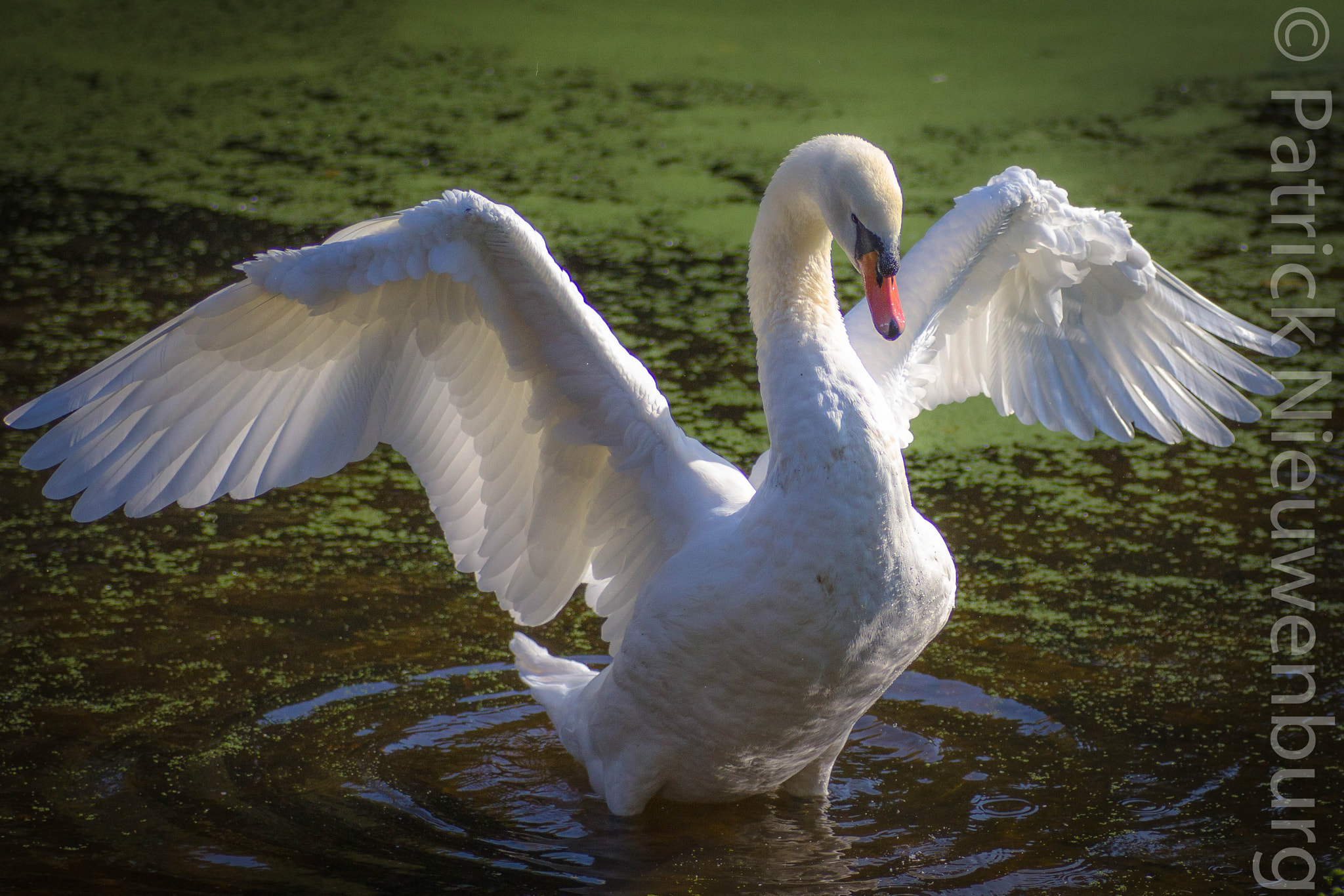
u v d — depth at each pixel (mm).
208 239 14234
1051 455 11117
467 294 6242
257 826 6434
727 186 15898
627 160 16578
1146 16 22719
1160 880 6148
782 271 6488
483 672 8062
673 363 12117
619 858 6312
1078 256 7473
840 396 6055
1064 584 9102
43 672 7754
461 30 21688
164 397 6102
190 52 20344
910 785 7031
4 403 10672
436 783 6957
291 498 10172
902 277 7457
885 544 6000
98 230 14422
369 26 21844
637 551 6785
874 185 6348
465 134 17312
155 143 16875
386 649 8227
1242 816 6688
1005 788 6973
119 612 8438
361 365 6430
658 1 23344
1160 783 6988
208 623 8375
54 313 12492
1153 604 8852
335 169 16141
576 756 7043
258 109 18078
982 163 16297
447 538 7129
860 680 6270
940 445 11281
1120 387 8031
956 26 22156
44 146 16641
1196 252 14289
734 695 6203
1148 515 10062
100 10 22234
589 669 7449
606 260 14016
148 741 7160
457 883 6031
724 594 6035
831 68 19953
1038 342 8070
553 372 6375
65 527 9508
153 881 5938
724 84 19234
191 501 6281
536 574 7137
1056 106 18516
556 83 19234
